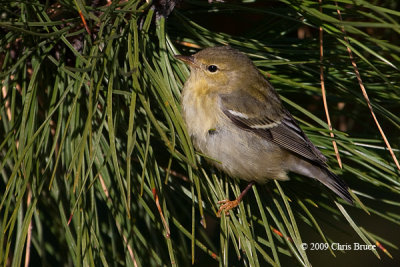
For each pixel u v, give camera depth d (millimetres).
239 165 3744
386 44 3643
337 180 3717
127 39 3674
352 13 3670
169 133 3682
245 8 3713
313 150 3727
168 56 3691
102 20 3656
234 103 3748
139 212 3727
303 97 3768
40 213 3746
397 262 3896
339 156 3686
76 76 3652
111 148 3633
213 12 3736
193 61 3740
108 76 3658
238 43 3715
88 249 3641
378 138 3723
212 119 3746
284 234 3680
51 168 3680
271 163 3744
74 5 3660
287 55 3721
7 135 3648
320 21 3668
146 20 3676
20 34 3668
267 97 3752
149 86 3668
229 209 3676
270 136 3750
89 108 3633
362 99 3695
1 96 3664
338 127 3795
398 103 3711
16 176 3650
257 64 3713
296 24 3732
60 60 3674
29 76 3695
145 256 3699
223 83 3748
